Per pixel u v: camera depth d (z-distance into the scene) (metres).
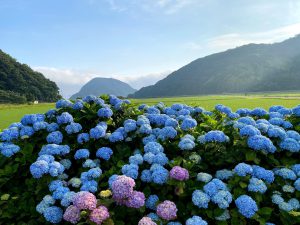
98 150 5.73
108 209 4.39
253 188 4.39
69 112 7.00
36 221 4.95
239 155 5.11
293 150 5.10
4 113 58.03
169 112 7.49
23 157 5.81
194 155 5.21
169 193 4.84
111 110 6.75
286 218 4.29
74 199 4.12
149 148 5.38
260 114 6.86
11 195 5.55
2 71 143.00
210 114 7.61
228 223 4.32
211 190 4.37
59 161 5.71
